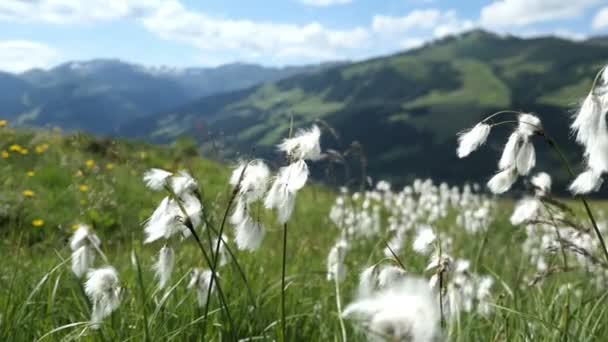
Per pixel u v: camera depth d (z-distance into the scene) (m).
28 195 1.23
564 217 0.54
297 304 0.67
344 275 0.58
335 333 0.53
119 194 1.30
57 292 0.65
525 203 0.59
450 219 1.68
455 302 0.58
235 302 0.58
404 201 1.69
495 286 0.90
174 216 0.38
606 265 0.46
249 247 0.39
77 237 0.51
